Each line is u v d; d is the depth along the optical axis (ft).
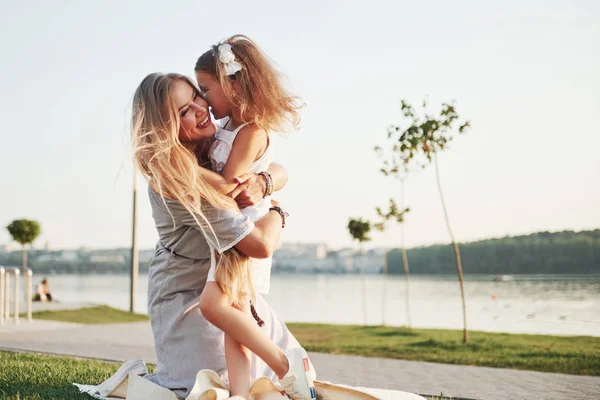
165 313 11.62
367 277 510.58
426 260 419.33
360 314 92.73
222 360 11.35
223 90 11.39
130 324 45.91
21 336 34.12
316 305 122.01
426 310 98.84
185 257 11.56
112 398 13.03
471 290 181.27
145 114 11.03
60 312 54.03
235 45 11.57
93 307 60.75
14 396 13.74
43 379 16.48
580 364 26.40
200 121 11.29
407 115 41.01
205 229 10.77
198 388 10.32
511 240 325.21
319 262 563.07
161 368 11.72
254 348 10.69
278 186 11.98
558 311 84.58
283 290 229.86
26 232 77.82
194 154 11.21
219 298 10.72
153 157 10.66
